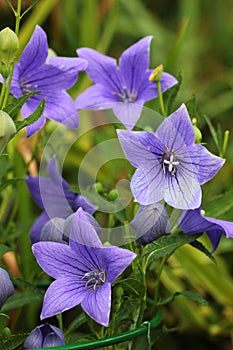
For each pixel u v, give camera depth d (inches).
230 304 34.0
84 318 26.5
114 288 24.6
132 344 26.1
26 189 32.0
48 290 23.2
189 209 24.7
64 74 26.5
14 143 29.9
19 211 32.4
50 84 26.5
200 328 35.0
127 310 25.1
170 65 35.1
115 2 41.0
